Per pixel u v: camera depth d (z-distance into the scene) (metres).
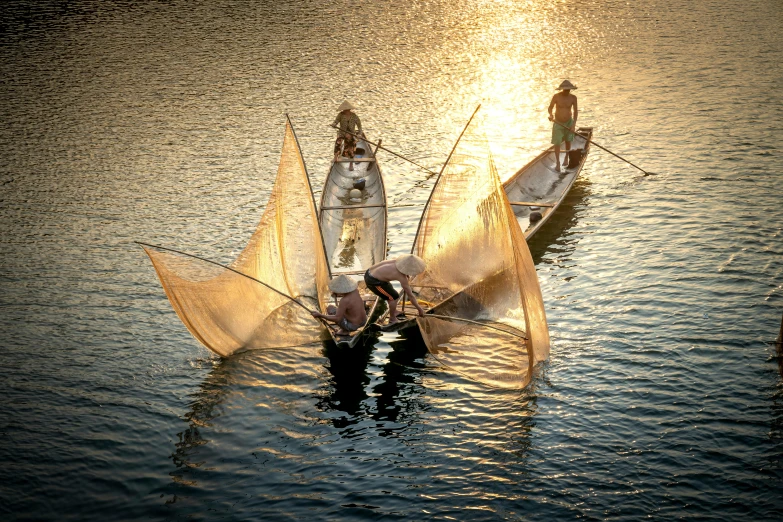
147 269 16.48
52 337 13.84
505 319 14.05
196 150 23.89
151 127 25.98
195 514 9.73
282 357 13.33
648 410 11.37
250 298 13.85
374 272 13.35
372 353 13.38
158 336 13.96
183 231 18.30
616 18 39.34
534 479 10.14
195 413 11.81
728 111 25.16
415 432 11.27
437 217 15.27
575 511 9.55
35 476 10.39
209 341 12.91
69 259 16.92
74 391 12.30
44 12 42.62
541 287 15.20
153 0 45.22
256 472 10.50
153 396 12.22
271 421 11.62
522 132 24.77
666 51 32.91
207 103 28.38
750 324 13.39
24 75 31.83
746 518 9.27
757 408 11.25
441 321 13.71
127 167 22.55
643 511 9.48
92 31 38.72
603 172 21.08
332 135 25.02
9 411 11.74
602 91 28.22
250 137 24.97
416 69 32.09
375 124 26.02
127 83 30.73
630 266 15.77
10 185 21.27
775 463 10.15
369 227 17.84
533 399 11.84
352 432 11.32
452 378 12.59
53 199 20.31
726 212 17.94
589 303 14.49
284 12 42.09
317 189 20.70
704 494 9.70
